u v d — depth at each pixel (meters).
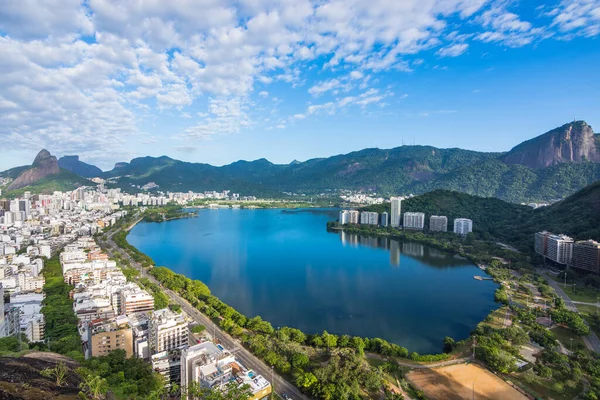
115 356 185.12
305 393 171.25
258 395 137.12
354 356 191.88
